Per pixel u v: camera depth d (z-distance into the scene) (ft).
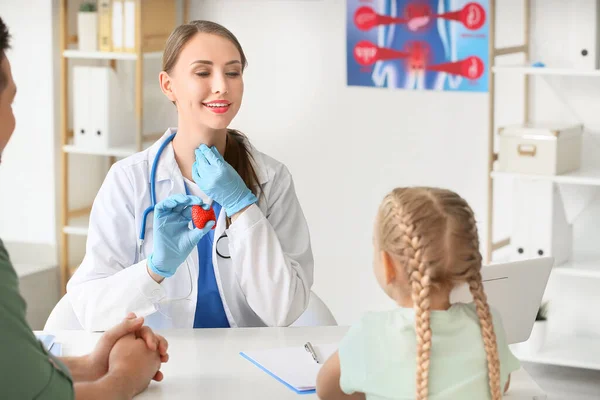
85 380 5.53
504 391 5.30
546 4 11.62
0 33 4.29
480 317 4.80
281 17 13.06
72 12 13.71
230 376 5.75
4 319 4.06
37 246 13.71
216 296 7.32
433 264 4.70
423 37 12.30
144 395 5.42
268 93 13.29
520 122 12.11
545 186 11.26
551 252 11.34
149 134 13.85
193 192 7.37
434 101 12.41
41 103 13.44
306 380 5.61
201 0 13.42
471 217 4.87
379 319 4.84
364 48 12.63
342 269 13.30
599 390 11.43
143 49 12.66
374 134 12.82
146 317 7.22
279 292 7.06
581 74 10.72
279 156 13.38
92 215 7.36
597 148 11.70
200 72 6.98
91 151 13.07
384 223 4.88
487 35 11.96
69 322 7.28
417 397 4.62
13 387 4.07
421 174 12.64
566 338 11.97
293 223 7.69
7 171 13.76
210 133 7.19
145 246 7.27
